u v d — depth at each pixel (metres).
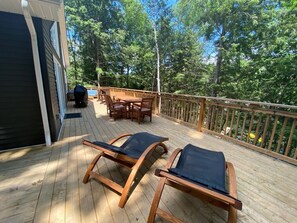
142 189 1.93
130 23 17.06
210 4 9.02
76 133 3.95
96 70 16.70
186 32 13.41
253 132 6.34
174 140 3.61
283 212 1.66
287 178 2.25
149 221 1.42
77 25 15.96
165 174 1.39
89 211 1.58
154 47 15.02
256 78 7.85
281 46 6.82
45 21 3.41
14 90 2.82
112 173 2.24
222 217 1.56
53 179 2.07
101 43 16.91
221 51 9.60
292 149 5.80
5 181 2.02
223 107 3.73
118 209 1.61
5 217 1.49
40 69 2.89
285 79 6.26
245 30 8.62
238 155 2.92
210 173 1.66
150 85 17.72
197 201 1.76
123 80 18.84
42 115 3.02
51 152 2.86
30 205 1.64
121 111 5.56
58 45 6.45
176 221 1.38
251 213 1.63
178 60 14.58
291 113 2.60
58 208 1.61
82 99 7.92
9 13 2.64
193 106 4.52
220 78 10.15
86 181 2.00
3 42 2.65
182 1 11.87
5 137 2.86
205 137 3.83
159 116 6.10
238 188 2.01
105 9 16.83
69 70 17.81
